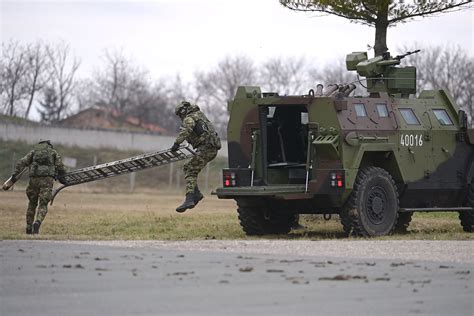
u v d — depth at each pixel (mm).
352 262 28500
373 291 23469
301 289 23578
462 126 44750
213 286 23859
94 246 32625
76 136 146500
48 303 21500
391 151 41969
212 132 41031
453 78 145750
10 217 56531
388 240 37125
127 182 128375
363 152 40719
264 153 42469
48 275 25422
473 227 45906
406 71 45000
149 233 43156
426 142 43500
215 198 93250
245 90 42562
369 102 41812
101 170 41969
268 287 23781
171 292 22984
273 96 41750
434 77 145375
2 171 127500
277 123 43031
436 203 44531
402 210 42344
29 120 155750
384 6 49875
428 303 22078
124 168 42250
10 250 30984
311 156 40688
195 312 20469
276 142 43031
